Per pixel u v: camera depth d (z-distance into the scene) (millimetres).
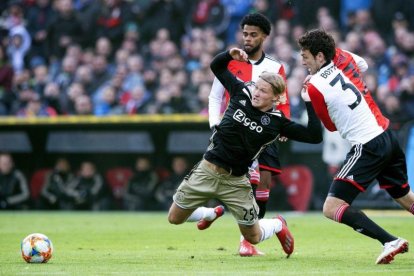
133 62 67625
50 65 73438
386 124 25984
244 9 70062
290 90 58469
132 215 55625
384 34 68000
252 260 26938
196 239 36844
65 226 45031
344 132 25844
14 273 22938
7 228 43500
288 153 56469
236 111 24938
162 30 69938
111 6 74125
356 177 25188
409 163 54188
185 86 64562
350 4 69000
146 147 59438
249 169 28344
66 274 22672
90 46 74625
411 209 26688
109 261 26828
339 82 25688
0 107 68812
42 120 60719
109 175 60219
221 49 69938
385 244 24688
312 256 28438
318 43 25875
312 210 56188
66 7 74812
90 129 60250
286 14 69438
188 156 58750
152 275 22359
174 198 26156
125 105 66062
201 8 71375
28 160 61094
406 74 62500
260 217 30547
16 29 75500
